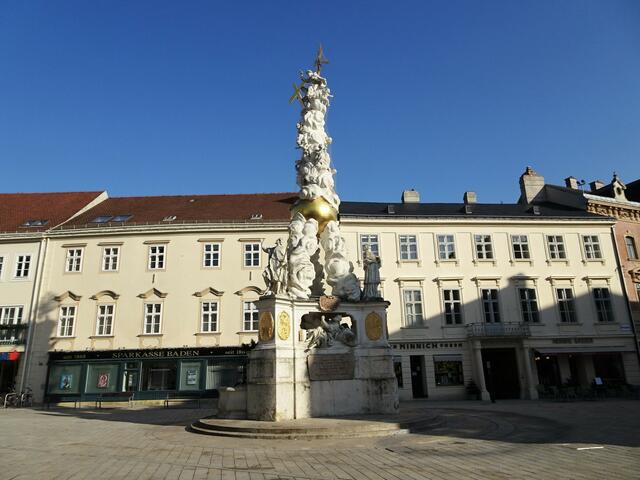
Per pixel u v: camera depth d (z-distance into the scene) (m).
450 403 25.19
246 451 8.98
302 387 12.38
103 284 30.78
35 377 29.44
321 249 14.99
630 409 17.81
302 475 6.93
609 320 31.69
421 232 32.06
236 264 30.66
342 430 10.30
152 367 29.19
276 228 31.02
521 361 29.78
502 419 14.26
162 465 7.91
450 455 8.29
